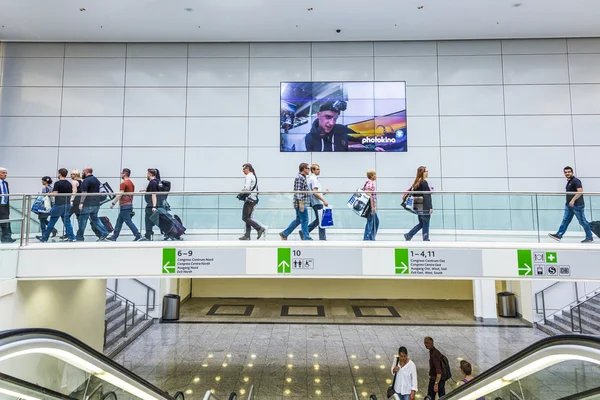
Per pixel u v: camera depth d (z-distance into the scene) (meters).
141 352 9.56
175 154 11.95
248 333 11.23
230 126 12.04
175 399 5.96
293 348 9.97
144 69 12.05
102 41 11.88
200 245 6.81
